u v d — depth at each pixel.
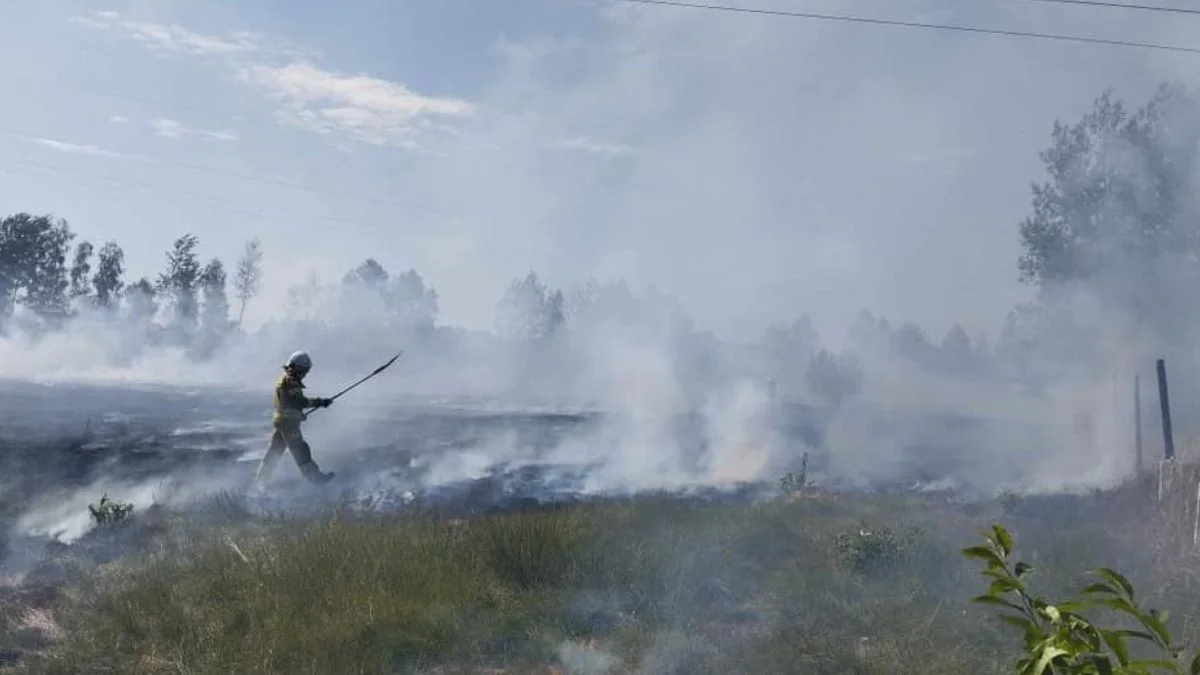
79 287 84.31
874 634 8.14
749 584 9.59
